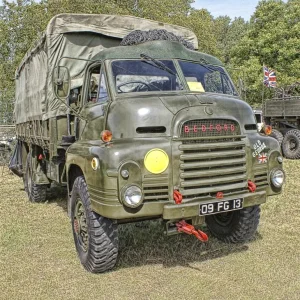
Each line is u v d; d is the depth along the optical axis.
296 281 4.06
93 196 3.94
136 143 3.82
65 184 5.71
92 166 3.93
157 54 4.75
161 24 6.70
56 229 5.93
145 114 3.96
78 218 4.60
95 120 4.51
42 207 7.34
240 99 4.84
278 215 6.44
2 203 7.74
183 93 4.44
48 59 5.89
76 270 4.45
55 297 3.86
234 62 29.61
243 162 4.17
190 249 4.95
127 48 4.74
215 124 4.05
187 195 3.87
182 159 3.84
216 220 5.28
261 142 4.35
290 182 9.30
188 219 4.16
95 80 5.05
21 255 4.91
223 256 4.75
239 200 4.08
